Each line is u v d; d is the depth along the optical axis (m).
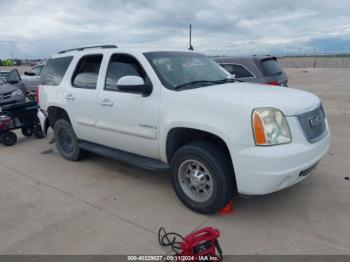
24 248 3.16
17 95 10.50
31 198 4.25
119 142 4.52
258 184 3.17
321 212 3.67
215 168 3.38
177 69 4.21
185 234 3.31
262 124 3.14
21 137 7.77
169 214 3.73
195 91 3.67
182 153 3.63
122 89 3.83
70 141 5.67
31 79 15.62
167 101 3.78
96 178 4.88
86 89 4.87
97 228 3.47
